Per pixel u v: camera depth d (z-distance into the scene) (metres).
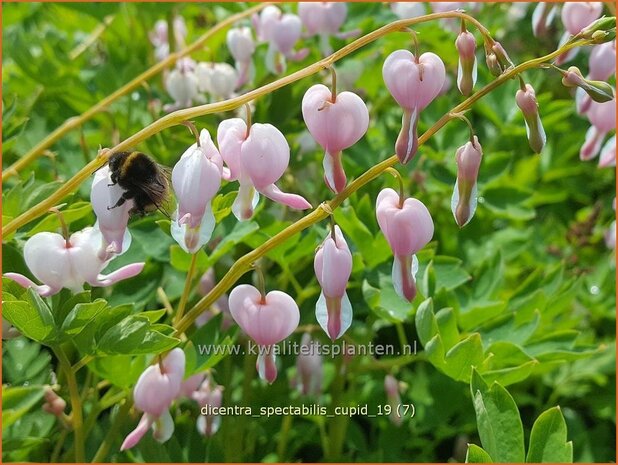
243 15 0.46
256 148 0.27
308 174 0.51
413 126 0.27
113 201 0.29
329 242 0.27
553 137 0.61
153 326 0.30
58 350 0.31
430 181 0.48
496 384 0.28
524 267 0.54
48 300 0.32
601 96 0.26
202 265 0.36
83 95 0.51
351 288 0.43
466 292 0.41
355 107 0.27
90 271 0.30
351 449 0.45
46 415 0.36
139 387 0.31
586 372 0.48
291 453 0.45
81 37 0.67
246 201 0.28
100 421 0.39
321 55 0.50
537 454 0.28
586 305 0.51
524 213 0.49
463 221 0.27
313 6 0.48
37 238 0.30
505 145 0.57
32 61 0.50
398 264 0.28
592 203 0.63
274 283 0.44
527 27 0.71
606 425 0.49
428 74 0.27
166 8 0.53
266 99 0.48
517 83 0.54
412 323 0.48
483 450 0.27
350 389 0.43
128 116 0.48
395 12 0.56
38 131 0.47
